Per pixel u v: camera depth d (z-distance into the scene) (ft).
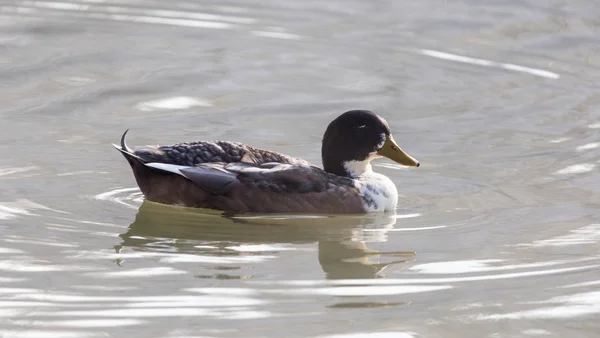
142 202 46.09
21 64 69.05
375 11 83.46
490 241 41.68
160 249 40.04
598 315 34.19
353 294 35.70
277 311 34.01
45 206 44.70
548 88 66.85
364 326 32.99
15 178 48.39
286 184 45.14
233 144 46.60
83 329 32.32
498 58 72.90
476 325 33.30
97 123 58.23
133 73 68.23
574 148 55.01
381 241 41.81
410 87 66.95
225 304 34.53
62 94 63.41
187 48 74.23
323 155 48.42
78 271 37.29
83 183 48.24
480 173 51.31
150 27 79.25
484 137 57.36
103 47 73.46
